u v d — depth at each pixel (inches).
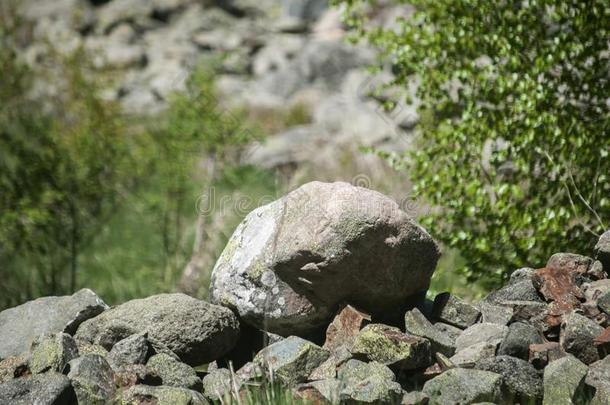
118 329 467.8
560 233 584.1
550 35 616.4
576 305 467.8
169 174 922.1
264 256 465.4
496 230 599.8
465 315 474.6
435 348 446.9
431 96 639.1
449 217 617.9
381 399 407.5
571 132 587.8
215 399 440.1
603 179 577.6
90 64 1114.1
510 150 599.2
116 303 840.3
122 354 449.7
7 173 824.9
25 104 1037.2
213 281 488.4
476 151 610.9
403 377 438.9
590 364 443.2
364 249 447.2
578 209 588.7
